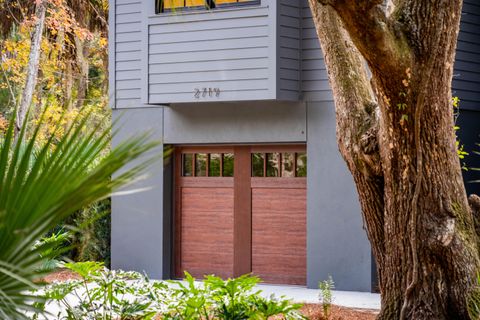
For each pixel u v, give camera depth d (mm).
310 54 14336
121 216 16219
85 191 2457
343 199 14070
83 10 20938
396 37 6672
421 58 6781
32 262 2523
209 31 14492
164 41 14922
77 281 6508
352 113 7957
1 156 2514
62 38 21328
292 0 14289
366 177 7902
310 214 14375
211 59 14492
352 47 8164
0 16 20328
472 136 14789
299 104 14484
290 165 14938
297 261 14836
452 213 7465
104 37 22500
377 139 7699
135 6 15969
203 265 15734
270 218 15102
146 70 15086
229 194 15516
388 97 7027
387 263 7785
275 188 15047
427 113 7113
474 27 14797
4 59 21344
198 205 15812
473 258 7543
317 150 14305
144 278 6410
